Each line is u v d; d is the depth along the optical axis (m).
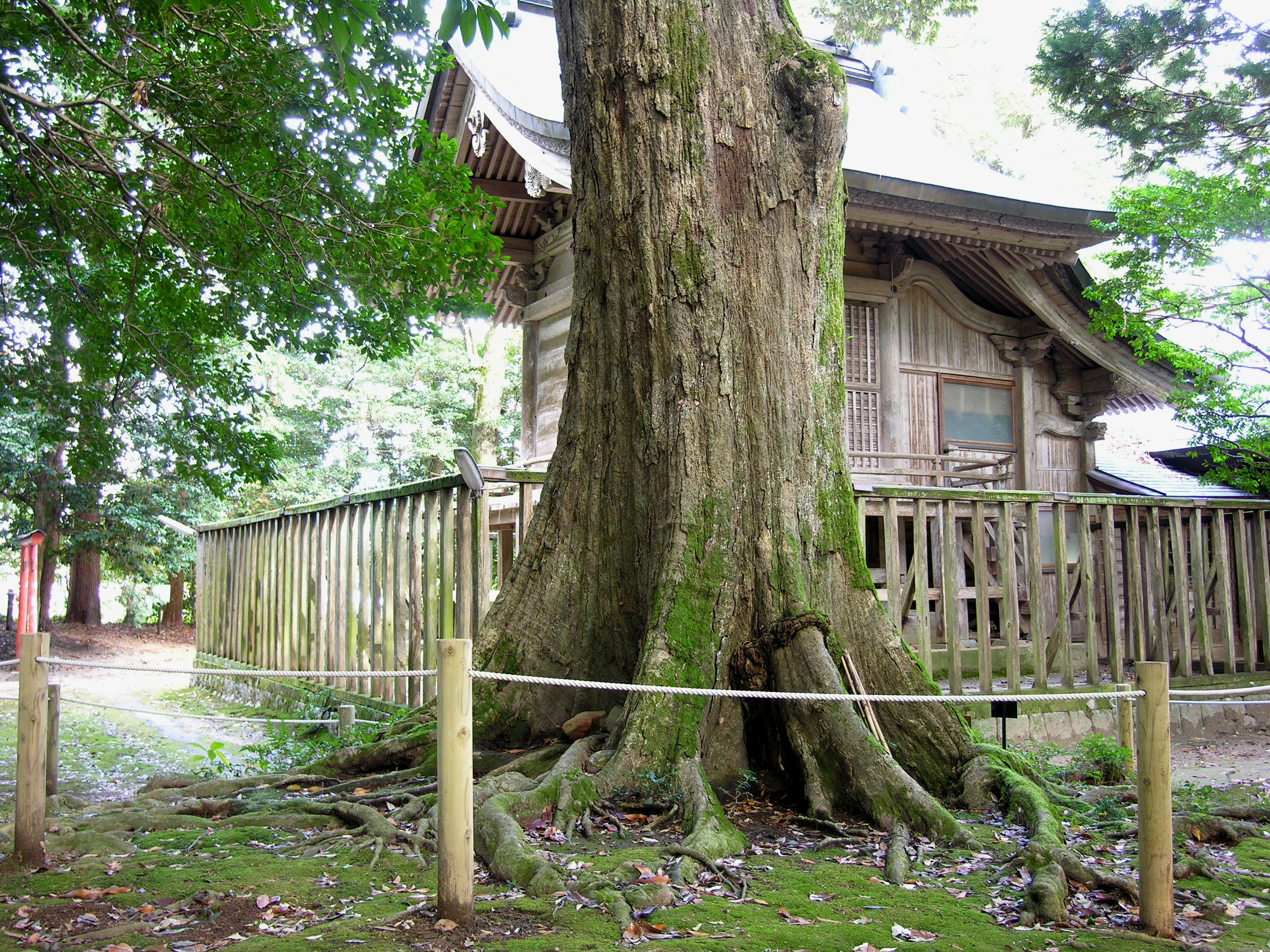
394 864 4.09
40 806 4.27
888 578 7.82
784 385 5.80
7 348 8.92
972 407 14.77
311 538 10.95
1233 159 13.30
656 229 5.84
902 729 5.48
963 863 4.20
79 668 18.67
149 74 7.71
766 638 5.38
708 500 5.58
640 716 5.08
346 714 8.09
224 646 13.70
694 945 3.16
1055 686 9.34
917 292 14.45
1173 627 11.96
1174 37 13.35
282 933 3.33
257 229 8.71
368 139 8.44
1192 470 17.69
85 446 9.30
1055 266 13.68
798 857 4.32
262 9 4.91
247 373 9.77
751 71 5.99
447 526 7.97
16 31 7.42
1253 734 10.19
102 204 8.62
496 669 6.07
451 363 28.61
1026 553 9.02
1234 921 3.63
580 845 4.31
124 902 3.67
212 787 5.62
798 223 5.97
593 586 6.02
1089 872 3.88
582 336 6.21
